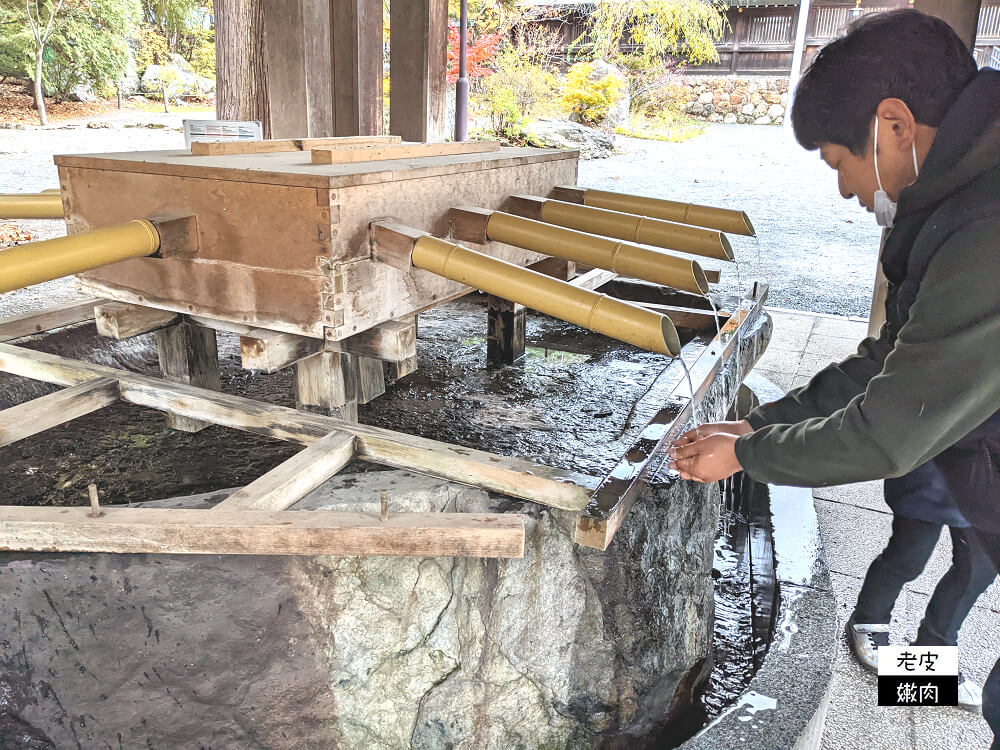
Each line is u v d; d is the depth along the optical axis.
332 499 1.43
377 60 4.02
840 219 9.43
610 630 1.58
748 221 2.01
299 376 1.84
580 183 11.02
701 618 1.88
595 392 2.48
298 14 3.38
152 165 1.60
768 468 1.06
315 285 1.48
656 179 12.05
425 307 1.82
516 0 17.33
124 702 1.42
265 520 1.29
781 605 1.78
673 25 18.86
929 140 0.88
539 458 1.97
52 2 20.41
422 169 1.67
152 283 1.71
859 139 0.93
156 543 1.29
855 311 5.18
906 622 2.00
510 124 14.90
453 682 1.52
